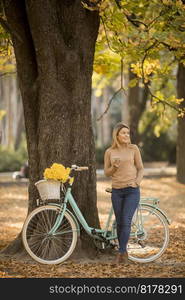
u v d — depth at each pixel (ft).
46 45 38.14
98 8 38.11
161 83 108.47
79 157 39.11
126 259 35.91
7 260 38.42
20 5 39.86
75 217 38.34
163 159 176.24
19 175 119.24
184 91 93.25
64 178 35.37
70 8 39.22
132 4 44.68
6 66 84.99
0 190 94.58
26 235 37.17
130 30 47.98
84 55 39.24
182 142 98.99
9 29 40.73
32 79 40.42
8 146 179.32
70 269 35.78
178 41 43.47
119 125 36.40
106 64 66.08
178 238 48.65
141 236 37.63
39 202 39.58
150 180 106.01
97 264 37.09
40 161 39.34
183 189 91.71
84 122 39.40
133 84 60.75
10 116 188.03
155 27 46.83
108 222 37.52
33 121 40.34
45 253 38.09
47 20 38.01
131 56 53.72
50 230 36.99
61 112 38.73
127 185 35.86
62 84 38.83
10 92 186.60
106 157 36.65
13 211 72.64
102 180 109.40
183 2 42.96
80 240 38.86
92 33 39.68
